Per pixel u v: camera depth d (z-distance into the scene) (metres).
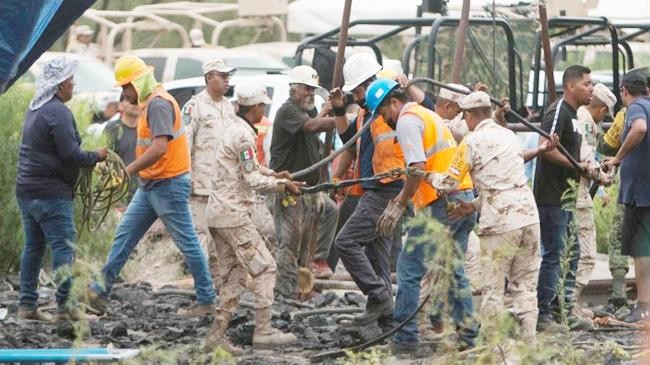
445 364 19.69
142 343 29.80
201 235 36.56
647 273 21.12
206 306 32.94
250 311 33.56
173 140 32.03
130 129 42.56
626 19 59.94
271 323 31.92
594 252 34.25
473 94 27.62
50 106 30.67
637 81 33.66
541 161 31.78
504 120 31.55
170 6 73.31
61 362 23.47
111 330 31.08
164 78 65.44
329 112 34.56
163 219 32.25
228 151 28.00
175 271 39.81
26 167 30.95
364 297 35.75
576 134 31.84
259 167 28.05
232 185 28.14
